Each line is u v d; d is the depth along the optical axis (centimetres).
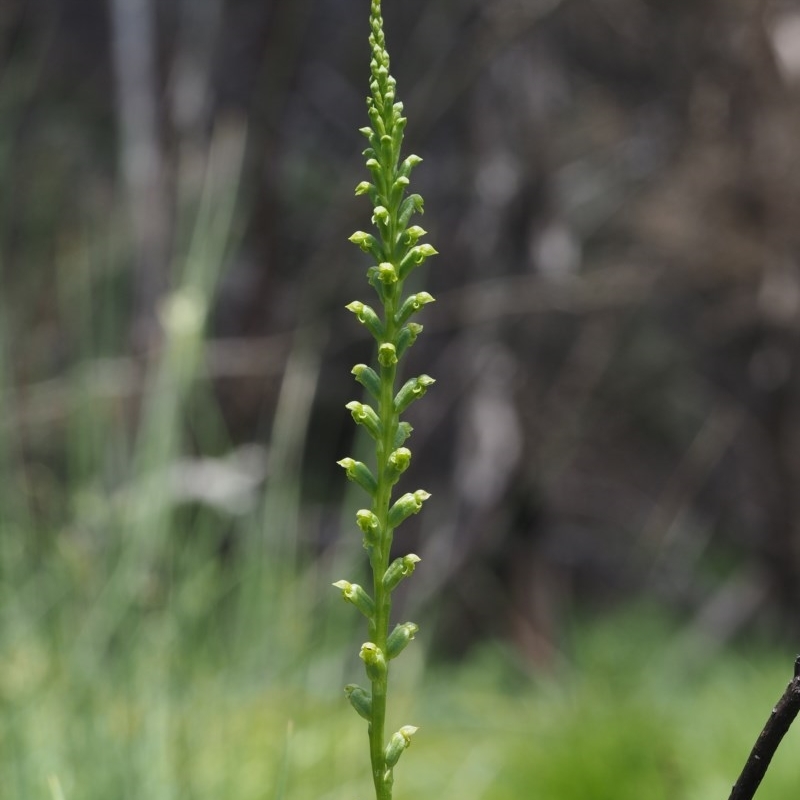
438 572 186
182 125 163
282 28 185
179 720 68
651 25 196
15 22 189
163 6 185
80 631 74
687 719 118
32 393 113
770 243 193
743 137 193
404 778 103
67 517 91
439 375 198
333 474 199
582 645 189
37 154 184
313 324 185
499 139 194
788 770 96
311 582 92
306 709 80
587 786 99
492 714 128
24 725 64
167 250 145
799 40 188
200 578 81
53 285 131
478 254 193
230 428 172
